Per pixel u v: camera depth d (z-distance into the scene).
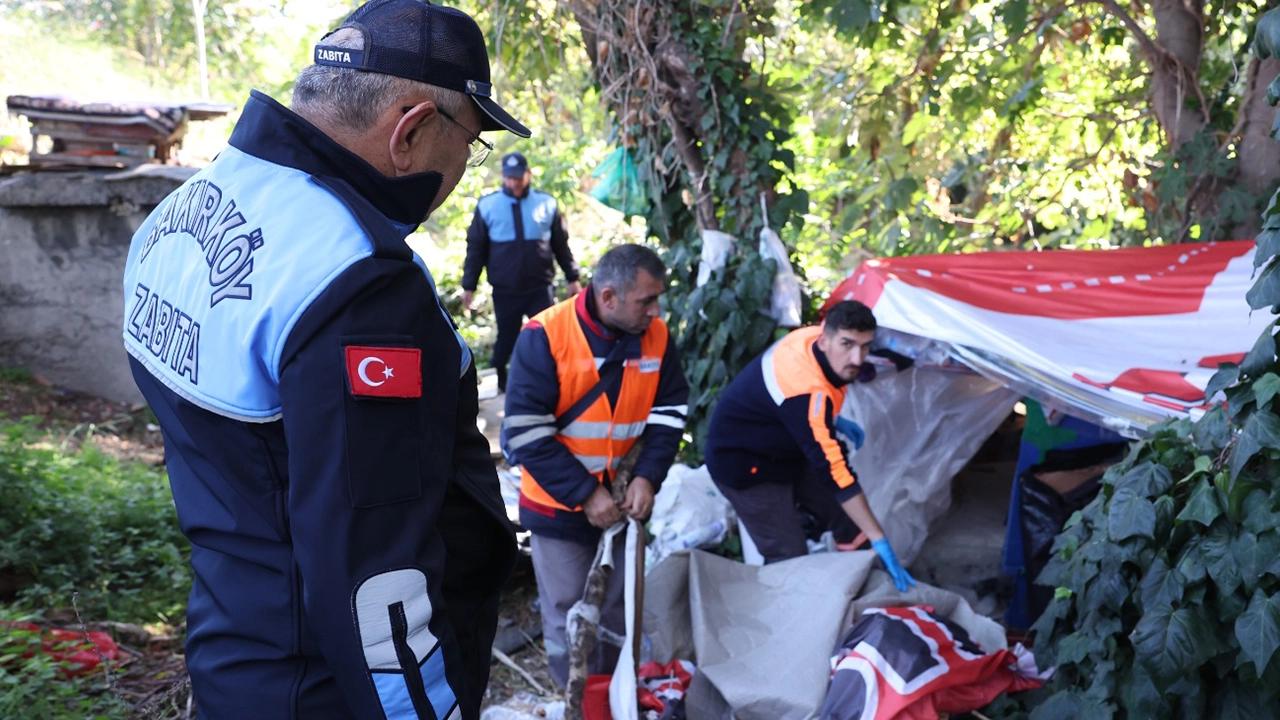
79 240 7.05
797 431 3.80
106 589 4.43
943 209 7.60
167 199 1.66
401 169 1.52
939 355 4.48
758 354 5.52
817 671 3.34
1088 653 2.96
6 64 13.55
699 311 5.54
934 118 7.12
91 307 7.10
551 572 3.67
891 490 4.42
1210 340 4.15
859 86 6.52
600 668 3.65
